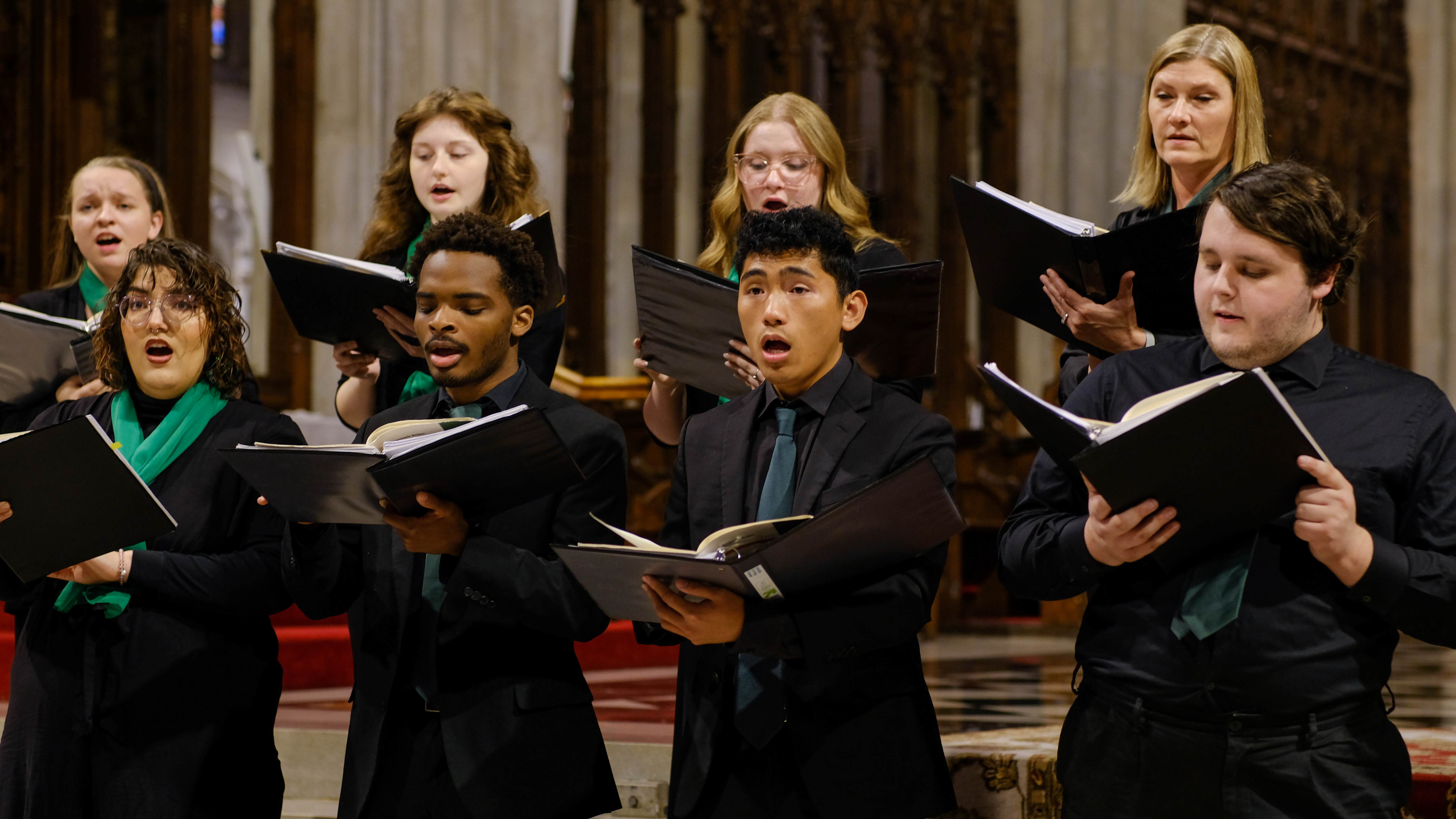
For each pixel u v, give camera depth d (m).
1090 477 2.99
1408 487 3.26
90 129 12.47
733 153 5.16
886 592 3.48
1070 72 18.39
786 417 3.81
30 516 3.74
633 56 18.25
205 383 4.45
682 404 5.05
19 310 5.21
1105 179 18.28
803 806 3.61
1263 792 3.22
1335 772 3.18
